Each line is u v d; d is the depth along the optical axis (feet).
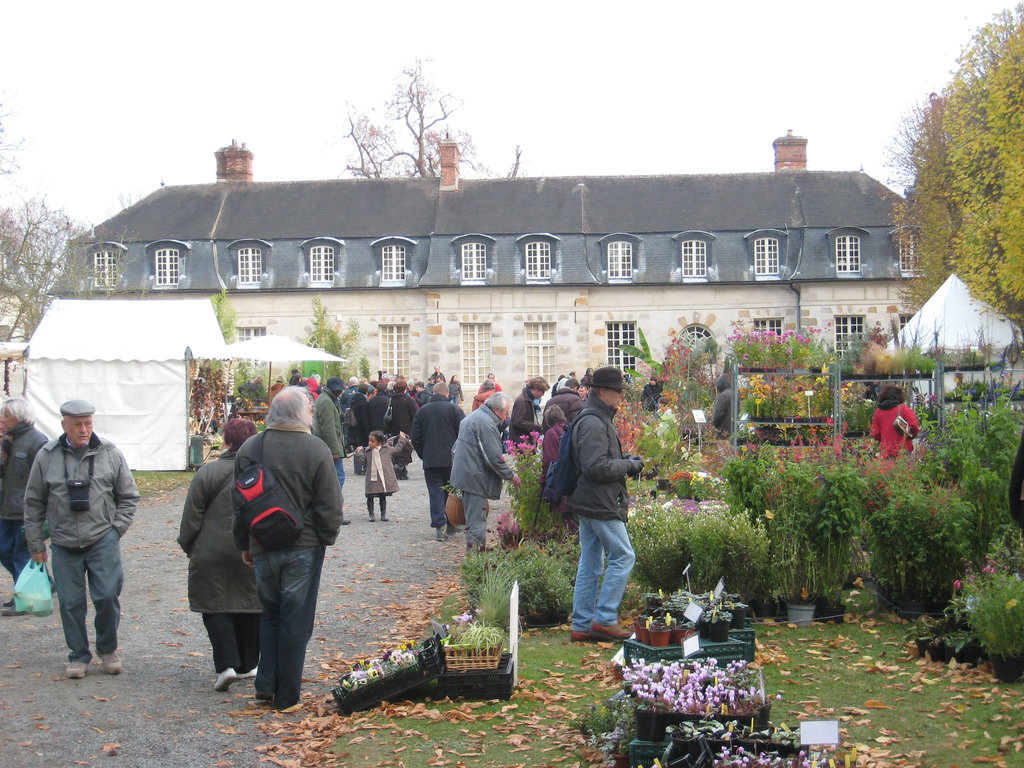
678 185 122.21
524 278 115.65
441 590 31.24
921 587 25.26
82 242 109.81
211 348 69.05
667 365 72.28
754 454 28.89
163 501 53.26
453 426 40.57
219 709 20.15
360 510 49.62
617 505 23.94
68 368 66.54
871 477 26.68
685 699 16.30
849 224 114.62
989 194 68.49
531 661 22.79
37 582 22.63
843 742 16.69
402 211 122.31
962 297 61.57
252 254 119.03
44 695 20.93
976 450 26.09
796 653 22.75
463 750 17.49
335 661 23.58
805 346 45.01
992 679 20.03
